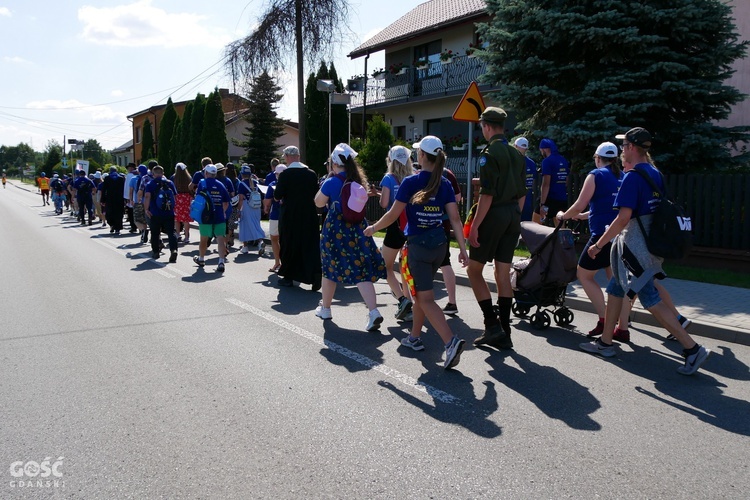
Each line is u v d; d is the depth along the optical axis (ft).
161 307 24.79
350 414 13.70
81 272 34.19
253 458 11.62
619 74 40.37
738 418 13.56
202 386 15.51
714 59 39.75
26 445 12.26
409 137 89.51
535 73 42.86
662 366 17.13
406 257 16.94
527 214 30.96
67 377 16.25
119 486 10.62
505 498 10.16
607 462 11.44
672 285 27.14
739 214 30.66
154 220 37.99
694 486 10.59
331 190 21.81
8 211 99.96
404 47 90.07
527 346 19.13
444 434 12.65
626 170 16.87
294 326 21.61
